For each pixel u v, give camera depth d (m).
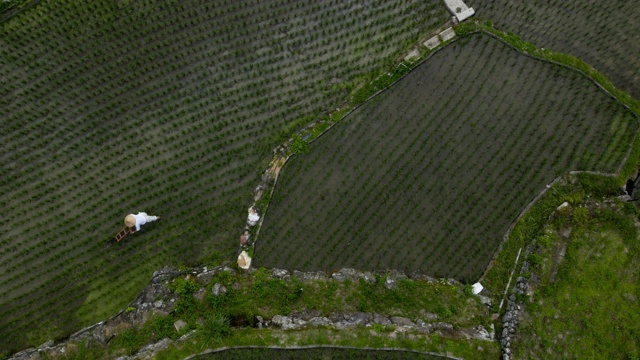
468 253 18.30
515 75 19.50
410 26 19.70
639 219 18.38
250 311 17.20
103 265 18.03
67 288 17.89
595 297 17.50
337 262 18.20
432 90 19.34
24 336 17.52
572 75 19.45
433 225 18.50
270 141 18.88
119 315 17.61
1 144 18.62
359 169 18.80
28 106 18.89
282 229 18.36
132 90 19.12
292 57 19.44
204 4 19.66
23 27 19.28
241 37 19.50
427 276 18.11
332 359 16.78
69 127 18.81
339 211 18.52
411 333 16.95
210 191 18.53
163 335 16.84
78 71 19.17
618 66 19.78
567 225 18.27
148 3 19.58
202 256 18.11
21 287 17.84
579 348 16.94
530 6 19.97
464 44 19.67
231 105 19.09
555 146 18.98
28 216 18.22
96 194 18.42
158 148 18.78
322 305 17.50
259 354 16.75
